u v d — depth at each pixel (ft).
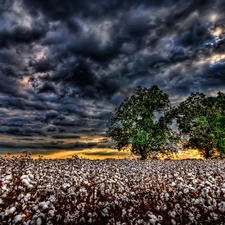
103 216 20.36
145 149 105.60
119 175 41.19
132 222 18.69
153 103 109.40
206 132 115.34
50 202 21.75
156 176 43.86
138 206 23.39
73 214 19.88
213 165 64.69
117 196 26.43
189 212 20.99
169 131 109.29
